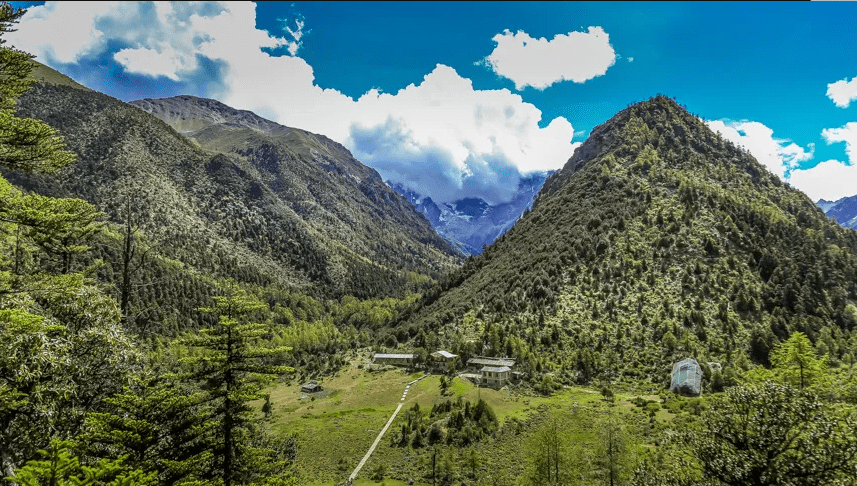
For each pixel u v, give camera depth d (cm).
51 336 1933
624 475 4472
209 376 2406
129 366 2400
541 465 4922
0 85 1742
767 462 1778
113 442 1836
